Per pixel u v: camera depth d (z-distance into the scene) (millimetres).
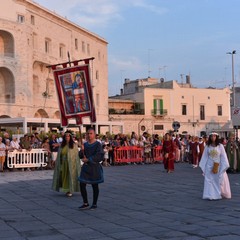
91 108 14031
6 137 23578
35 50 49375
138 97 66125
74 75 14211
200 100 68688
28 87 47250
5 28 44906
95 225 8398
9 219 9125
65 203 11500
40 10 51062
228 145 21891
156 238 7199
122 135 29547
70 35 58562
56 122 34656
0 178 18641
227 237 7176
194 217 9109
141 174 20672
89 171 10320
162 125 65312
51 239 7262
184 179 18078
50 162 24172
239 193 13219
